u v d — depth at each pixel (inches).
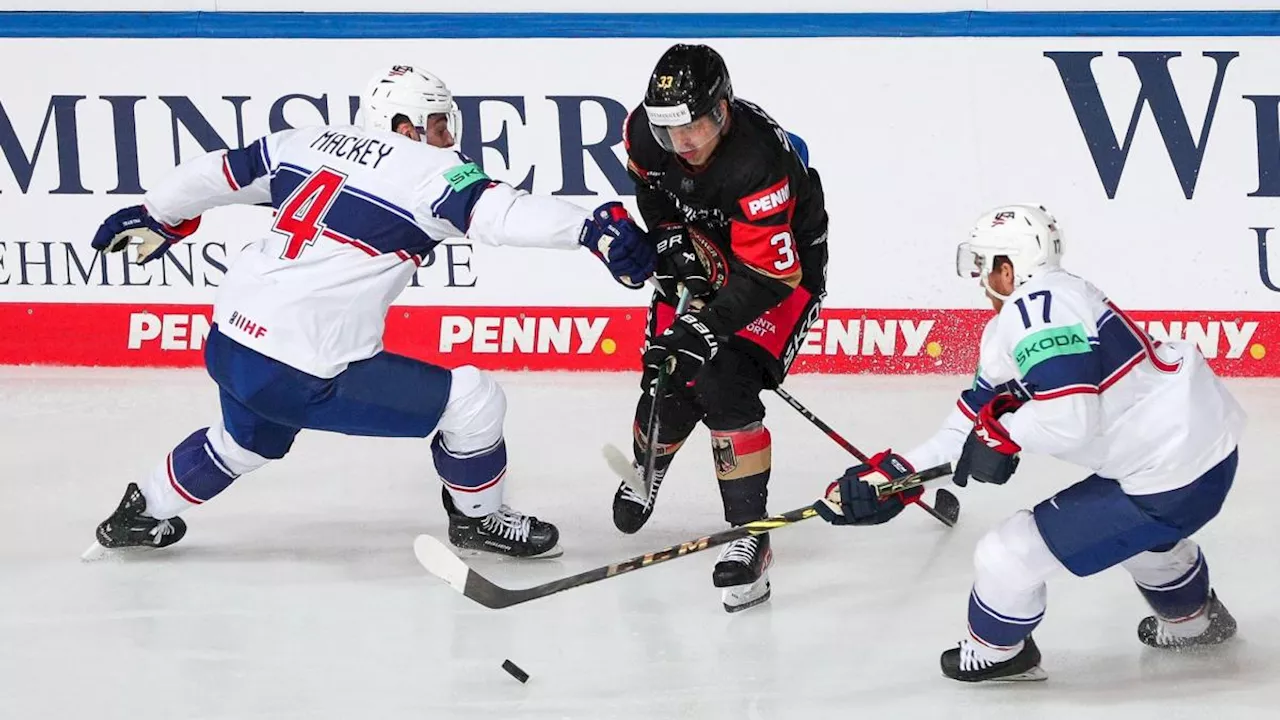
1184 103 837.8
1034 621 492.4
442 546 530.0
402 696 508.1
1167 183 847.7
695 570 621.6
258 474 740.7
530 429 799.7
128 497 620.1
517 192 559.5
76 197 884.0
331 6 864.9
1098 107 842.8
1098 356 453.1
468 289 882.8
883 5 844.0
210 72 868.0
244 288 567.5
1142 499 466.3
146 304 892.6
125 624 567.2
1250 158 840.3
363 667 530.9
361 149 567.5
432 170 560.1
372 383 572.4
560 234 550.0
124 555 636.7
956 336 873.5
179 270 886.4
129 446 775.7
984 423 467.5
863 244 868.6
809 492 711.1
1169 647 537.0
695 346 550.9
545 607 584.7
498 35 855.1
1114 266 861.2
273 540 655.8
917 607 581.6
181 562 630.5
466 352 890.7
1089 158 849.5
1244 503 676.1
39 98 873.5
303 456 765.3
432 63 862.5
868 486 496.7
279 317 558.6
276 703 503.2
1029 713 491.5
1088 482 482.3
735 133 539.5
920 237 865.5
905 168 858.8
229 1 863.7
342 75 866.1
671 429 622.8
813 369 884.6
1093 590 593.3
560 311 882.1
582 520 680.4
